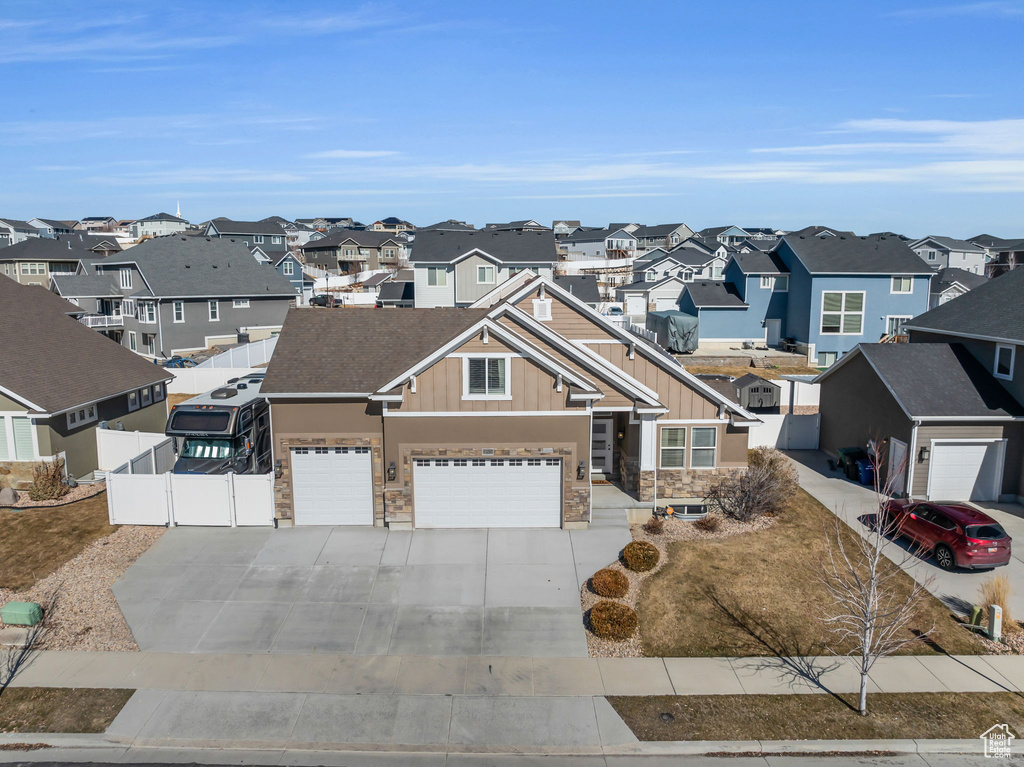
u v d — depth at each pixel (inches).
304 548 714.8
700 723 464.1
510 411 742.5
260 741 446.6
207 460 826.8
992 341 901.2
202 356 1926.7
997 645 557.0
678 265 3307.1
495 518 764.6
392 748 442.3
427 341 823.7
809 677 514.6
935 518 701.9
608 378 792.3
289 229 6584.6
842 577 653.9
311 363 788.0
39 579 646.5
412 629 574.9
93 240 3917.3
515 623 584.1
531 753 439.5
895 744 444.1
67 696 486.9
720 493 813.2
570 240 4692.4
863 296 1763.0
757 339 1969.7
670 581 644.1
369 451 767.1
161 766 425.7
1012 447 859.4
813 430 1135.0
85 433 946.1
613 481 892.0
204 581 647.1
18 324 1003.9
